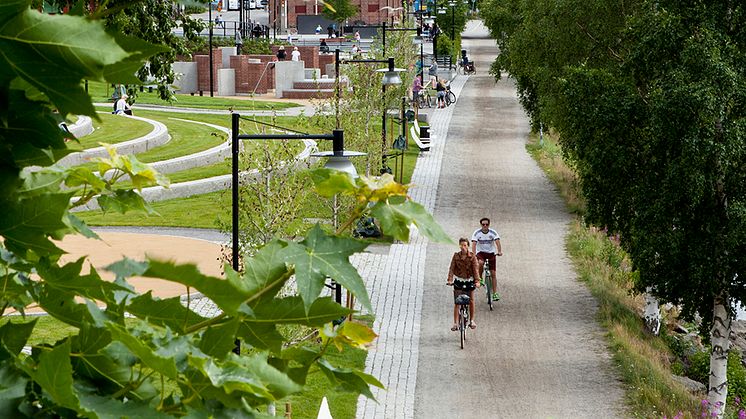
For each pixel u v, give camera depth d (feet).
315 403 77.05
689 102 91.04
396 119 234.17
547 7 138.72
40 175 8.08
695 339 127.75
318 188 8.86
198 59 297.53
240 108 250.57
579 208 162.30
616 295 119.24
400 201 8.67
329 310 8.52
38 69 6.28
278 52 321.93
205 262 115.34
